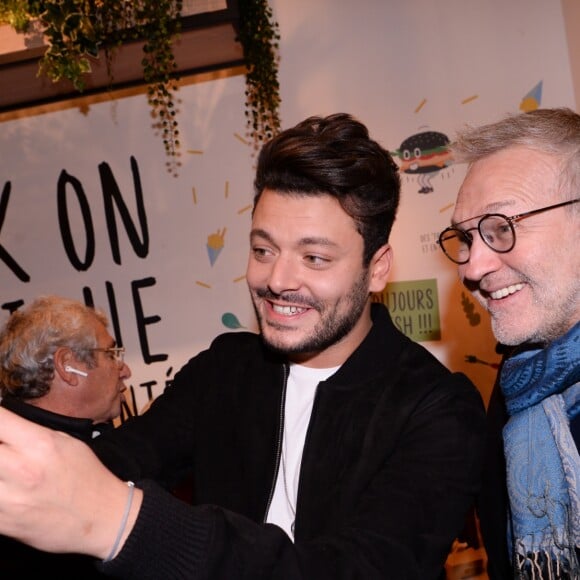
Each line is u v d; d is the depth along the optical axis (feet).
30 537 2.27
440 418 4.06
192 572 2.55
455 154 3.87
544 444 3.66
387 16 8.59
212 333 9.02
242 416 4.66
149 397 9.11
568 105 8.25
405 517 3.65
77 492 2.33
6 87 8.71
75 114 9.29
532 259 3.51
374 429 4.17
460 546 7.52
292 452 4.46
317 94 8.65
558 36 8.29
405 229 8.55
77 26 7.36
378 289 4.47
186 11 7.61
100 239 9.25
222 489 4.56
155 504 2.53
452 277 8.45
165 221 9.12
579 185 3.53
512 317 3.67
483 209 3.61
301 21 8.71
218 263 9.02
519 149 3.63
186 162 9.08
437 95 8.48
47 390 6.49
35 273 9.37
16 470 2.21
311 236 3.94
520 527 3.66
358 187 3.98
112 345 7.00
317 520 4.12
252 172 8.93
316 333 4.11
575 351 3.57
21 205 9.40
